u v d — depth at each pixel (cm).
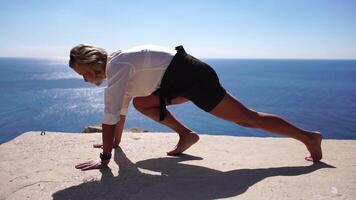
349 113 5972
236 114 356
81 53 337
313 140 378
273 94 9369
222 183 325
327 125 4850
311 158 395
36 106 6488
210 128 4591
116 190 310
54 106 6469
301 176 342
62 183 326
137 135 505
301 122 5119
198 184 323
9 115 5569
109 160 364
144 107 394
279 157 411
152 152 427
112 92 336
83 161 388
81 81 12925
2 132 4256
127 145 454
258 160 398
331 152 433
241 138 501
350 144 473
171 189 312
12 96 8144
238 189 310
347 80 16088
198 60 350
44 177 340
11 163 380
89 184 323
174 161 392
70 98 7681
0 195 302
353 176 342
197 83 343
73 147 441
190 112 6038
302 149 446
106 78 360
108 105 339
